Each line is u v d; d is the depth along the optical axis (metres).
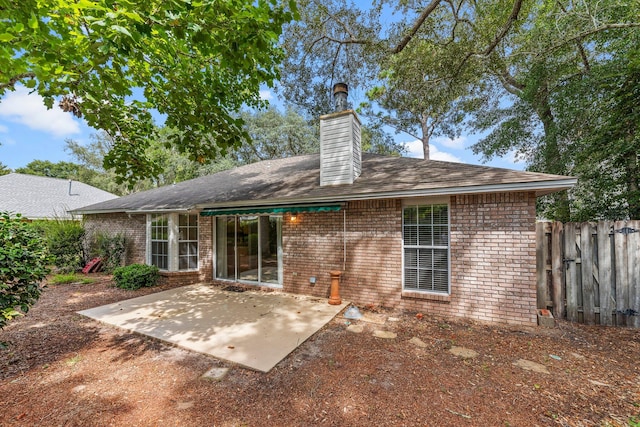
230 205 11.85
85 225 18.59
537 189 6.97
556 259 8.09
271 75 6.54
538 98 15.71
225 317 8.29
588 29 12.98
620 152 10.93
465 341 6.57
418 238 9.03
